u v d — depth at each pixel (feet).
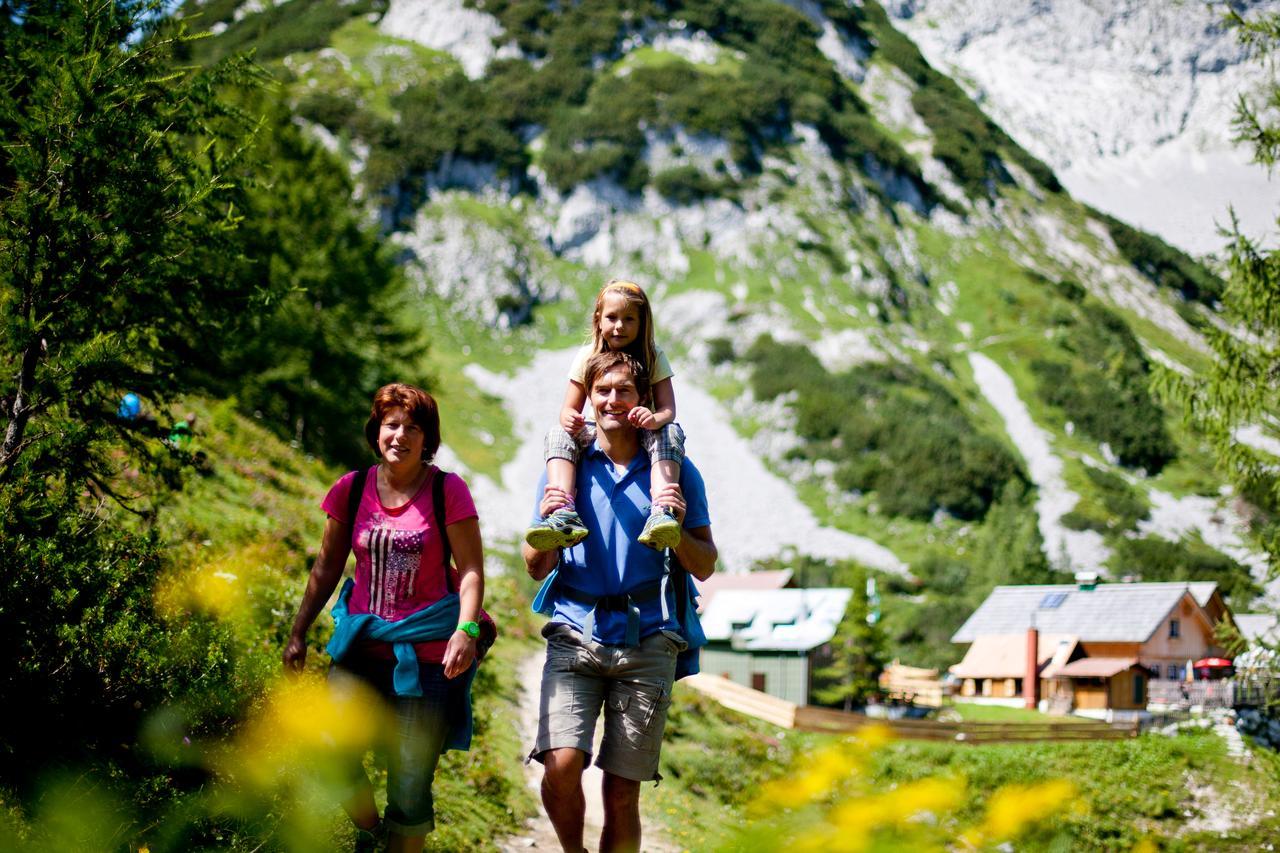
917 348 595.47
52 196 20.65
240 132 24.12
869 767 7.23
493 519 402.11
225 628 19.66
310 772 15.98
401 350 122.31
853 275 631.56
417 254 593.42
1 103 20.84
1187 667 187.93
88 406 21.94
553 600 16.60
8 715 15.57
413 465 16.83
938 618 319.27
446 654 16.06
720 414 527.81
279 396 100.73
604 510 16.35
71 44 21.57
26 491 19.08
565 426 16.63
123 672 16.83
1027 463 513.04
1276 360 52.75
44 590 16.89
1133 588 192.54
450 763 33.91
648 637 16.03
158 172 21.49
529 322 580.71
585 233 636.89
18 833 12.84
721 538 444.55
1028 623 195.52
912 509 462.19
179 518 40.73
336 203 112.98
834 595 180.86
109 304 22.06
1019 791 7.08
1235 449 53.11
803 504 470.80
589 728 15.89
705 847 6.81
